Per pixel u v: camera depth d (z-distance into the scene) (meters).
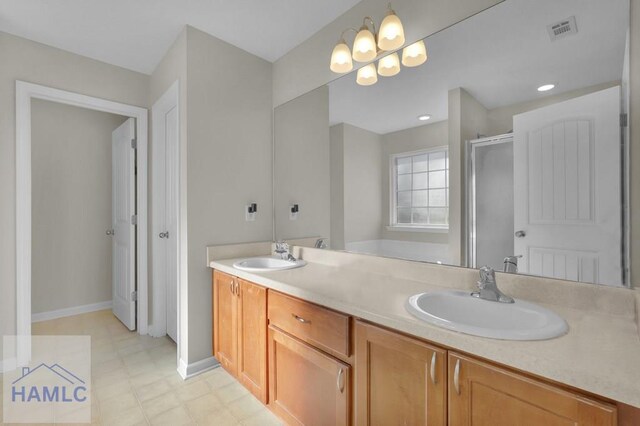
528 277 1.26
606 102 1.10
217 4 1.90
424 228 1.63
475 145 1.44
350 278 1.67
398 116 1.72
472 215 1.45
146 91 2.83
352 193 1.97
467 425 0.90
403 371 1.06
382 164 1.81
